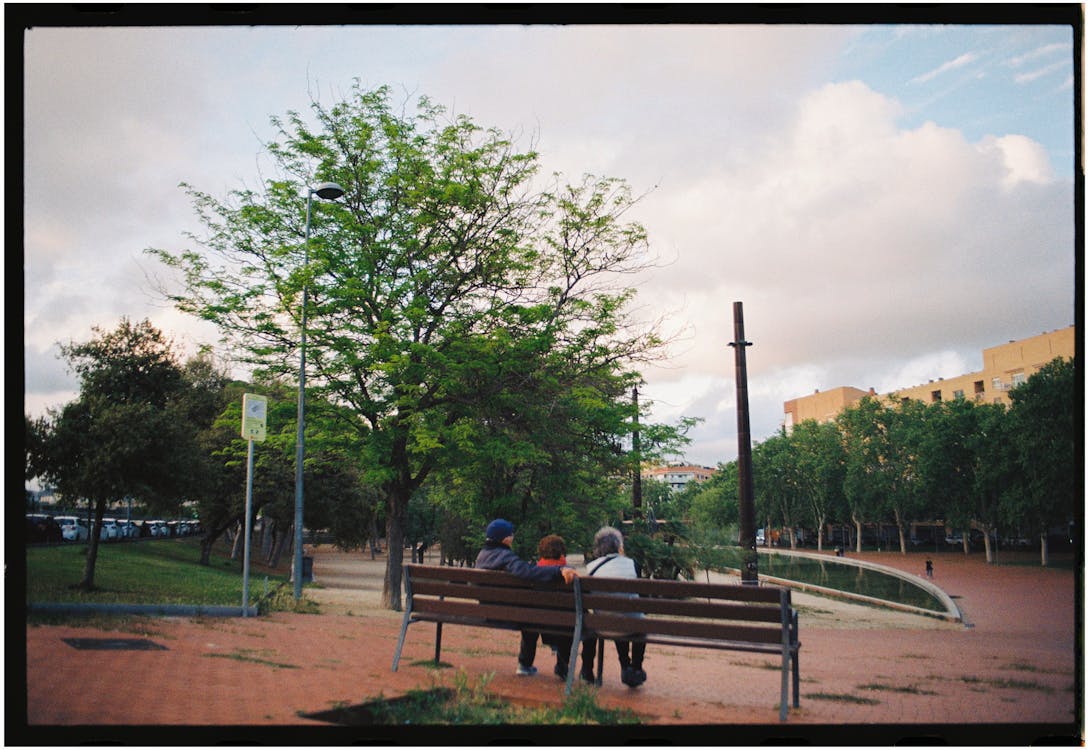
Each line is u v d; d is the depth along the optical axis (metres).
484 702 4.98
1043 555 53.53
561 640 6.36
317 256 16.06
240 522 40.59
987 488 55.28
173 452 14.97
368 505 40.12
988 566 55.94
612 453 18.81
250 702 4.68
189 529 62.47
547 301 18.05
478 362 15.48
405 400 15.37
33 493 14.25
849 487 79.00
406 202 16.80
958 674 7.21
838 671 7.29
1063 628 16.92
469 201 16.69
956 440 60.12
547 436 17.22
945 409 66.44
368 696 4.96
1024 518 50.62
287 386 17.94
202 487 16.17
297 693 5.00
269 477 34.66
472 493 19.75
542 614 5.82
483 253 17.28
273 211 17.05
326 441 16.80
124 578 15.84
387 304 16.22
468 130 17.39
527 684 5.87
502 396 16.38
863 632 14.52
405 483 17.31
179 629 7.84
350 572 47.19
